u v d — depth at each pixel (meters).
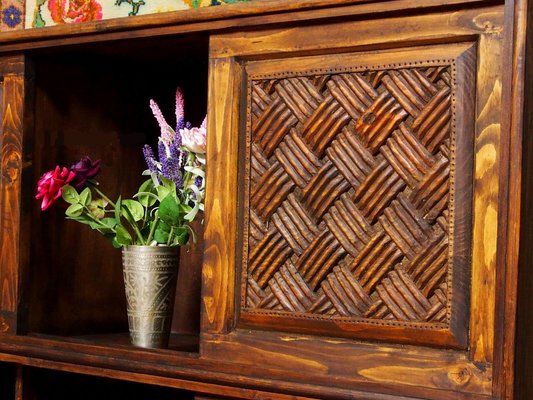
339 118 1.33
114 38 1.54
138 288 1.61
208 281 1.43
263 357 1.37
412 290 1.26
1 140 1.71
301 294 1.36
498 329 1.18
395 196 1.29
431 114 1.26
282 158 1.38
